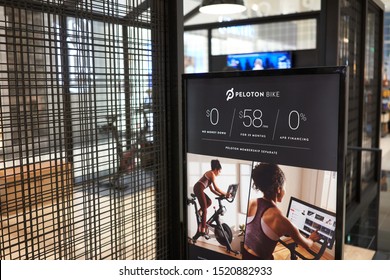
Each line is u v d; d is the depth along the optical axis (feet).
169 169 7.13
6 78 4.65
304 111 5.21
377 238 12.01
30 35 4.88
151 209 6.86
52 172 5.19
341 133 4.90
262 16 23.15
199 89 6.21
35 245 5.57
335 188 5.04
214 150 6.16
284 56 22.21
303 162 5.29
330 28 11.36
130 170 6.39
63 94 5.28
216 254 6.33
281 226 5.58
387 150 25.98
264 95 5.55
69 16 5.32
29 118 4.91
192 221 6.56
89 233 5.75
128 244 6.47
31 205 4.97
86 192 5.66
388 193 14.93
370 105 18.67
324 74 4.97
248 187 5.86
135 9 6.29
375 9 18.31
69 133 5.38
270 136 5.55
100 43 5.78
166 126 7.01
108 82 5.92
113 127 6.03
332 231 5.12
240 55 23.81
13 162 4.76
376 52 19.04
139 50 6.39
